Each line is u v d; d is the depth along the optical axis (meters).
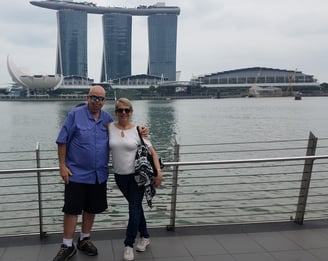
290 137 38.09
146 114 75.69
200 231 4.73
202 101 160.12
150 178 3.89
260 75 184.62
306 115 68.31
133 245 4.27
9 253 4.09
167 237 4.53
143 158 3.90
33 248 4.21
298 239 4.50
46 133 44.81
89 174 3.88
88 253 4.05
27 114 82.00
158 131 44.81
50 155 22.97
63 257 3.84
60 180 15.02
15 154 24.16
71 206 3.87
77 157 3.87
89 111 3.96
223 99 179.50
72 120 3.88
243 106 109.75
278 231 4.74
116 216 10.07
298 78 183.88
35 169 4.34
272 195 13.00
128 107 3.93
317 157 4.88
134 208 3.96
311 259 3.98
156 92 178.62
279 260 3.96
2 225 10.30
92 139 3.88
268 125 50.88
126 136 3.96
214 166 17.83
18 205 12.05
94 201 4.05
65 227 3.93
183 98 182.75
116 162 3.99
